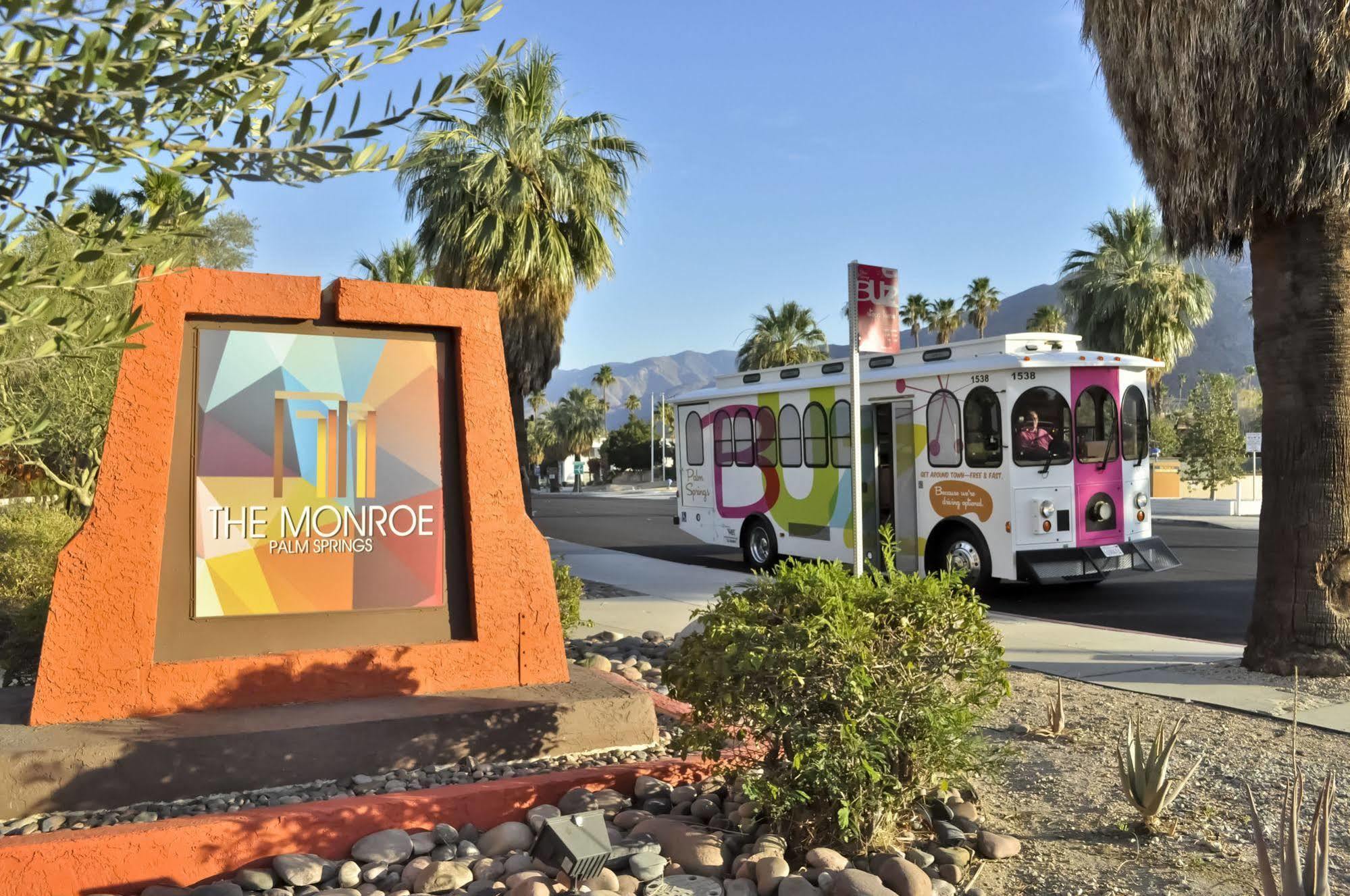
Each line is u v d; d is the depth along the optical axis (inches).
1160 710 288.4
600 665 331.6
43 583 393.7
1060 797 216.2
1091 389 527.8
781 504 669.9
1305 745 250.1
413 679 249.4
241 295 245.6
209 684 230.1
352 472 255.9
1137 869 177.3
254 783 209.2
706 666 185.0
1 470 703.7
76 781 196.2
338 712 227.8
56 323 110.5
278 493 247.3
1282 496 327.0
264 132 114.8
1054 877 174.7
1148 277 1259.2
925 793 191.2
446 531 265.4
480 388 267.9
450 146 721.0
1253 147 302.8
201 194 120.9
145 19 97.3
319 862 173.0
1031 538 508.4
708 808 195.5
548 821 173.8
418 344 267.7
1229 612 505.0
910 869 162.1
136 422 231.1
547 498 2255.2
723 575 653.9
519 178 701.9
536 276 714.2
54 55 95.3
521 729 232.8
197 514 238.5
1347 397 317.7
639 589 580.4
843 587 190.9
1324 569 319.3
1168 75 318.3
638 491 2623.0
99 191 128.7
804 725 177.9
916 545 566.3
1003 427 510.6
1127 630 430.3
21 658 288.5
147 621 226.4
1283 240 324.5
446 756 225.8
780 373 673.0
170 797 202.2
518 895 156.6
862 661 176.7
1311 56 289.4
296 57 110.5
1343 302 317.4
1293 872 134.3
